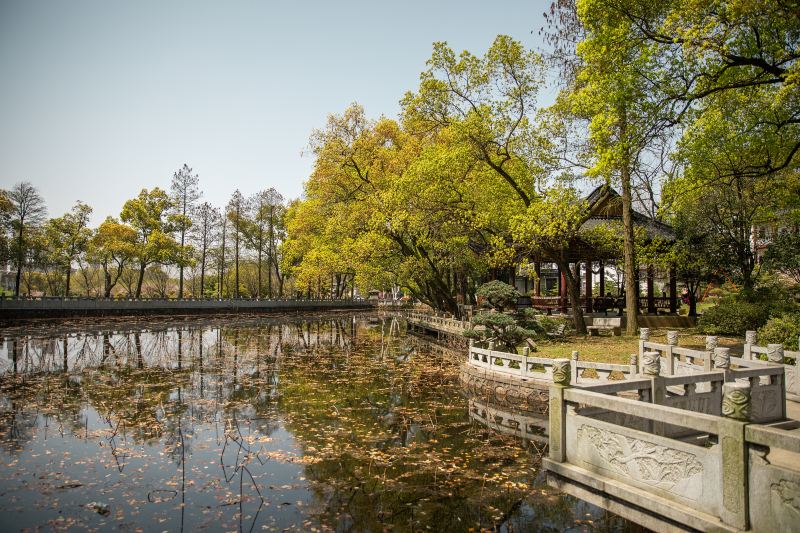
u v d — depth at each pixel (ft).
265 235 204.95
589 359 46.80
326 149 93.20
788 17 34.94
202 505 22.12
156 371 58.49
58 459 27.94
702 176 51.70
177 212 173.99
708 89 40.34
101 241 151.53
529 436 33.04
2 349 77.30
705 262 68.39
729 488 13.50
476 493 23.53
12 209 136.87
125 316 136.77
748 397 13.39
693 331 66.13
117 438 31.94
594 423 18.03
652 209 87.51
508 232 65.51
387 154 90.48
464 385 48.85
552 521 20.70
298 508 21.86
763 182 63.41
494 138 65.82
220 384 50.52
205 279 223.71
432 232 77.10
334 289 254.68
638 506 15.94
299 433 33.17
